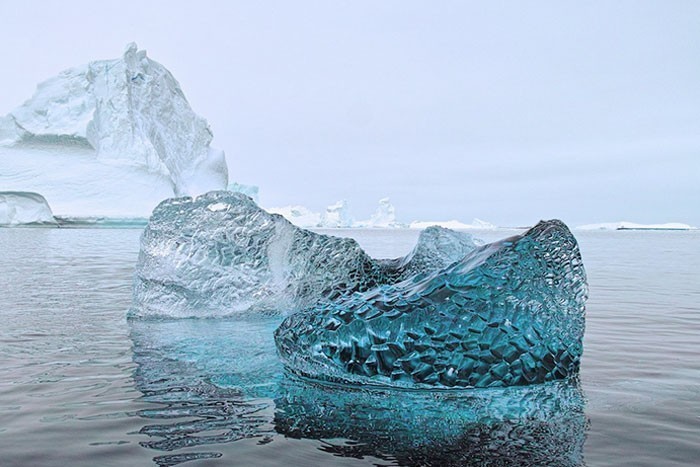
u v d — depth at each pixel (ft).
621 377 9.34
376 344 9.16
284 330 10.20
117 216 132.16
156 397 8.20
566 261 9.99
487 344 9.04
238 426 6.96
